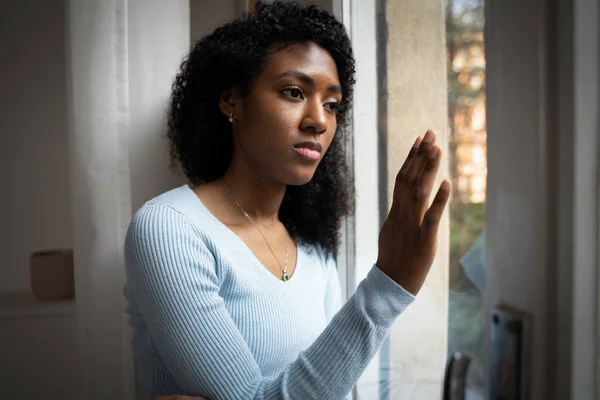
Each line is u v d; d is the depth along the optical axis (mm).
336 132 925
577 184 830
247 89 713
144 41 962
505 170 891
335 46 746
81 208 953
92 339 974
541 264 861
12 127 1266
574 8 815
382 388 992
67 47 961
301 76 695
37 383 1265
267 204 799
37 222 1294
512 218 886
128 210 951
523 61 865
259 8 762
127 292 785
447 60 938
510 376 855
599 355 839
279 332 714
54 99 1286
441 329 953
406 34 965
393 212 637
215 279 660
